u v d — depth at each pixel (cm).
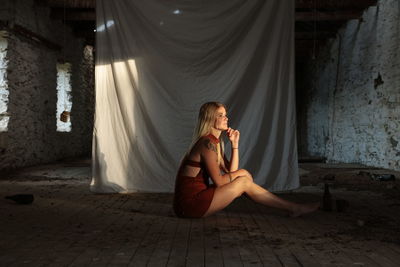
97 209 440
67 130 1220
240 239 311
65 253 271
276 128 553
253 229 346
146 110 550
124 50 550
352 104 1132
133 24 551
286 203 390
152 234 326
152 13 552
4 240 306
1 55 820
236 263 251
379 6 953
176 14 552
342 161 1209
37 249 281
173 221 379
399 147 885
